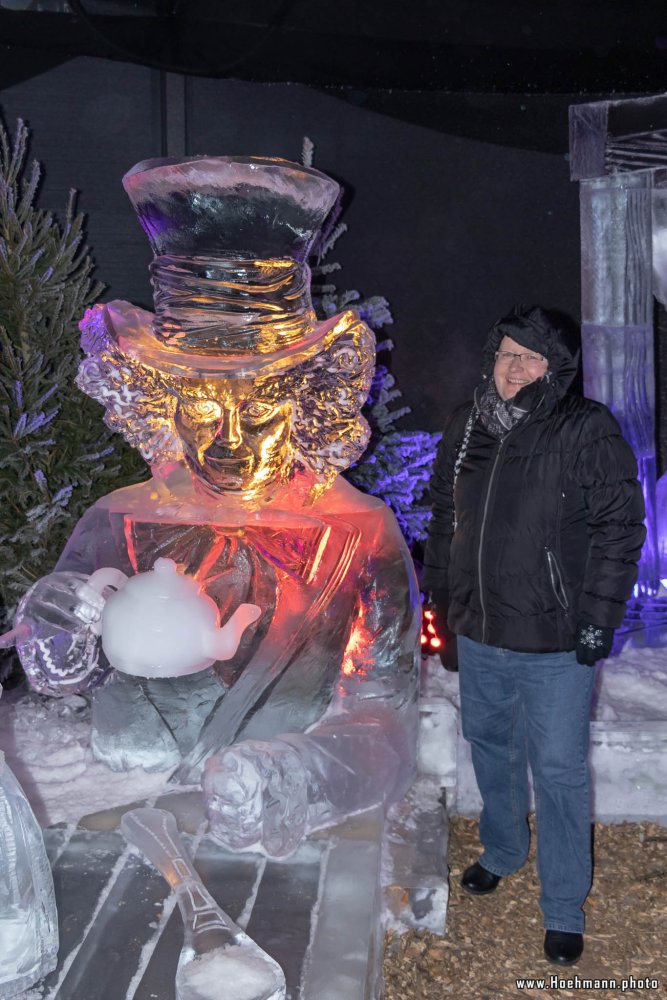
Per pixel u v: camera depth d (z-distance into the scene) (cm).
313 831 279
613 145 447
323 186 275
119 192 541
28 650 308
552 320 266
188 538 309
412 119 556
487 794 306
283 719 306
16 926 219
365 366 287
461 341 580
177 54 490
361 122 555
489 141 559
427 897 289
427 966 288
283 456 295
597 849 353
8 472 394
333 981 224
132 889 256
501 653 277
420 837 307
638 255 466
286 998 219
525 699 278
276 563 304
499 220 566
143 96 534
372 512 317
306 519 306
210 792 256
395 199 564
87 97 528
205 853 271
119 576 310
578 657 263
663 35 470
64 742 343
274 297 277
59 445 410
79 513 407
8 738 348
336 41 483
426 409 588
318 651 306
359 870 263
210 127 546
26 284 398
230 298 273
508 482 268
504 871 318
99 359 302
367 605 310
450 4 462
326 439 294
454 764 338
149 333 292
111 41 475
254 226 270
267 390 279
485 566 272
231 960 222
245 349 277
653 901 324
